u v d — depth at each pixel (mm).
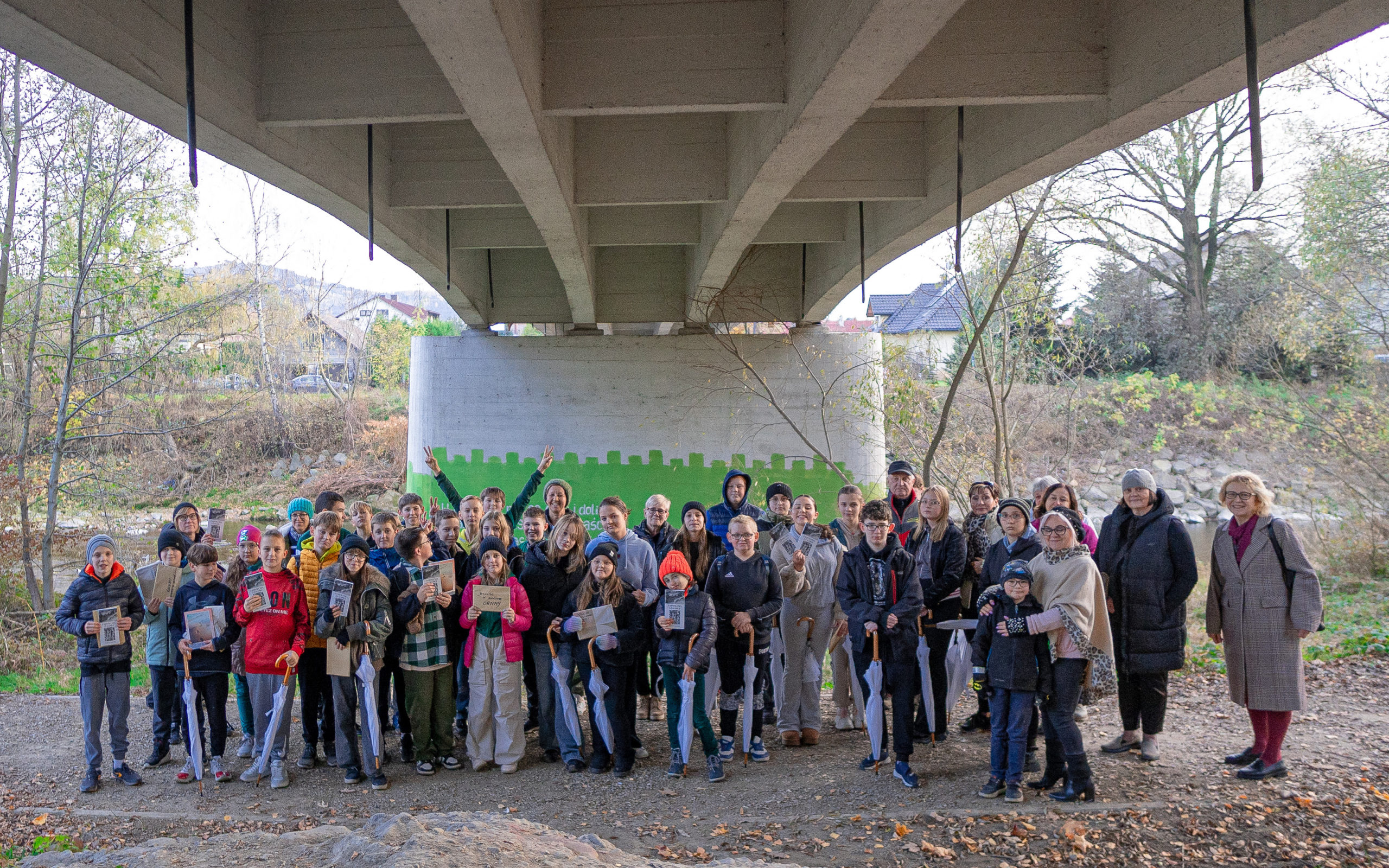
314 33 7238
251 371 36562
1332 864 4750
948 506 7109
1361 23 4832
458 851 4422
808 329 16328
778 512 8023
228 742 7945
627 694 6887
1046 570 5750
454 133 10188
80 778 7105
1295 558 5930
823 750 7160
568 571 7016
